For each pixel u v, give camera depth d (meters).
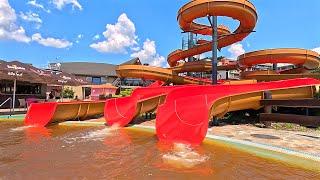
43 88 24.59
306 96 12.53
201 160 6.62
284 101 11.01
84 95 42.66
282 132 10.25
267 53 19.14
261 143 8.02
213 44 18.47
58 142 9.02
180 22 20.47
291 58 18.78
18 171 5.66
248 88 11.98
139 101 13.77
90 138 9.87
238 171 5.74
